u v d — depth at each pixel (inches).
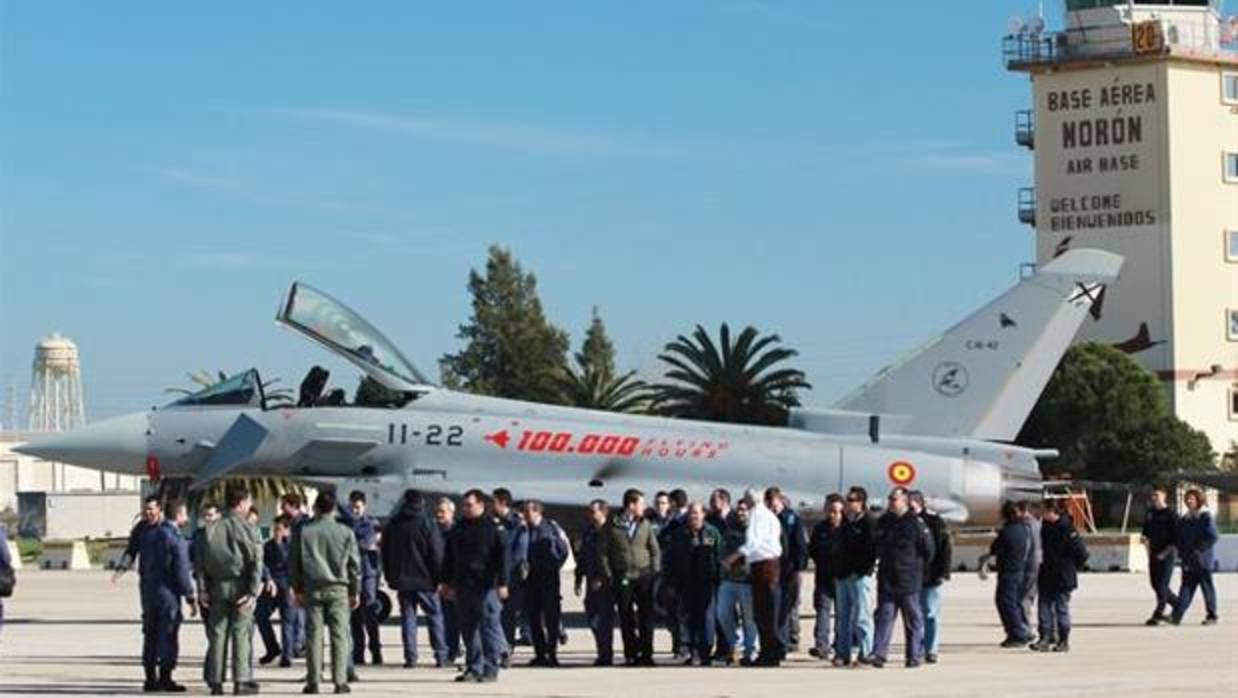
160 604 865.5
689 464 1368.1
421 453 1384.1
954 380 1422.2
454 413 1393.9
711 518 1031.6
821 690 839.1
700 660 999.0
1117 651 1042.7
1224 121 4183.1
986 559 1546.5
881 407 1422.2
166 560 865.5
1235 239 4192.9
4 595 891.4
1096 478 3882.9
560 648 1132.5
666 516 1080.2
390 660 1059.9
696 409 3299.7
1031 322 1419.8
